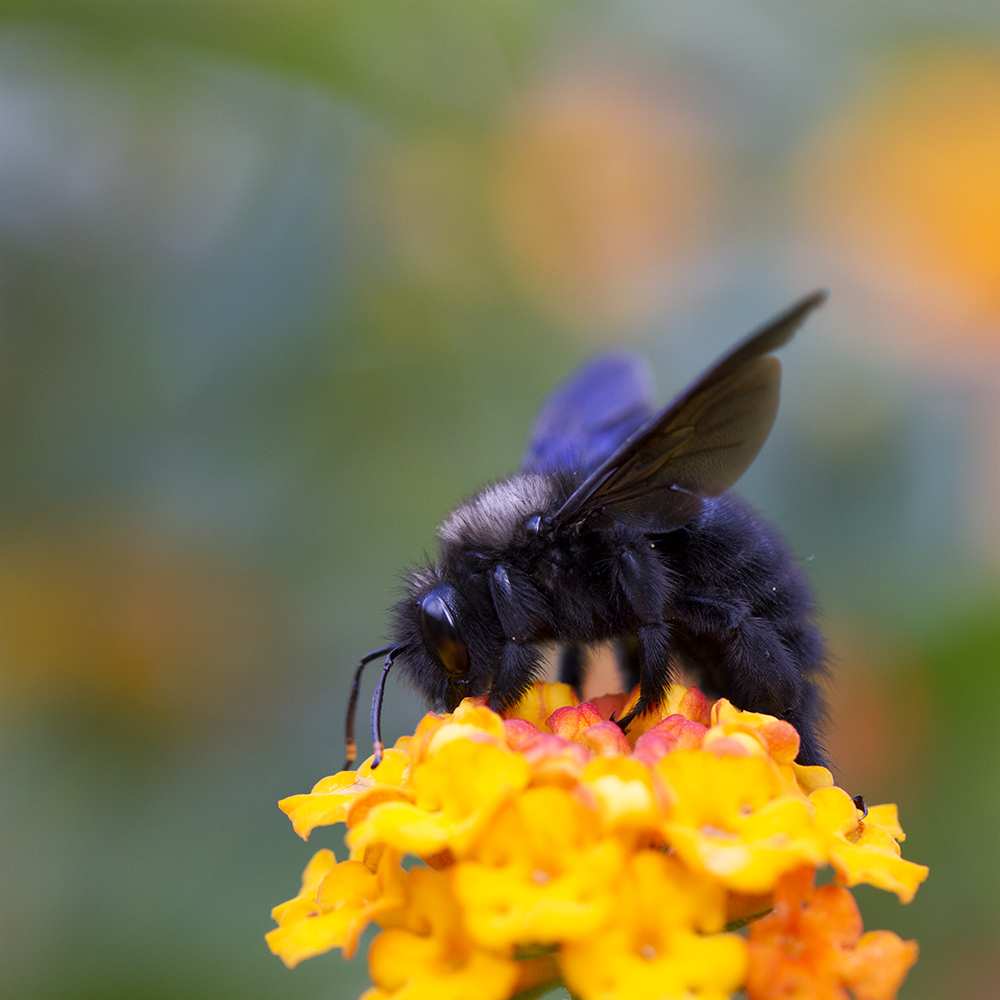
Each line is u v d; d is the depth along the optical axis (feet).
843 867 0.75
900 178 1.05
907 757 0.95
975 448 0.96
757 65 1.14
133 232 1.10
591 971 0.73
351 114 1.11
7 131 1.09
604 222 1.12
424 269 1.16
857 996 0.74
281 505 1.09
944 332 0.99
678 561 0.82
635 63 1.14
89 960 0.95
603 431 0.89
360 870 0.76
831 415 0.98
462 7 1.08
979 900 0.95
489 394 1.15
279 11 1.00
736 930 0.76
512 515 0.81
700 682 0.83
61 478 1.06
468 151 1.13
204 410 1.07
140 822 1.01
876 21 1.14
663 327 1.09
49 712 1.04
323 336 1.09
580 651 0.84
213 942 0.95
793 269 1.07
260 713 1.07
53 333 1.08
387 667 0.80
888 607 0.95
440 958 0.75
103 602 1.05
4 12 0.98
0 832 1.00
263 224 1.10
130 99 1.08
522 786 0.74
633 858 0.74
